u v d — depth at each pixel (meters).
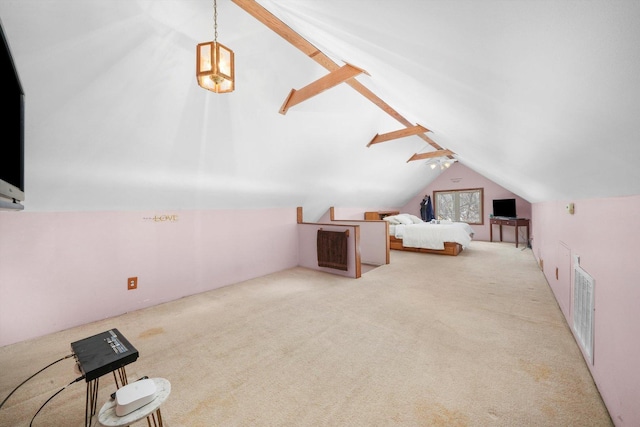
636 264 1.13
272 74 2.57
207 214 3.74
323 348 2.11
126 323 2.70
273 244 4.68
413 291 3.46
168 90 2.18
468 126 1.99
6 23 1.43
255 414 1.45
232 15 1.93
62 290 2.60
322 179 4.87
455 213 8.61
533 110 1.07
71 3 1.48
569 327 2.33
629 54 0.50
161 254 3.29
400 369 1.81
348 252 4.32
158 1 1.67
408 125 4.29
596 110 0.78
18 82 1.26
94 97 1.94
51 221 2.54
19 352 2.19
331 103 3.36
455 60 0.98
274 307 3.02
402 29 0.92
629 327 1.19
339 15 1.07
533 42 0.65
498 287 3.50
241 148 3.15
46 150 2.07
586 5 0.45
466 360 1.89
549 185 2.44
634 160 0.89
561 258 2.71
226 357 2.02
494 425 1.33
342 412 1.45
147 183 2.89
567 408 1.43
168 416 1.45
